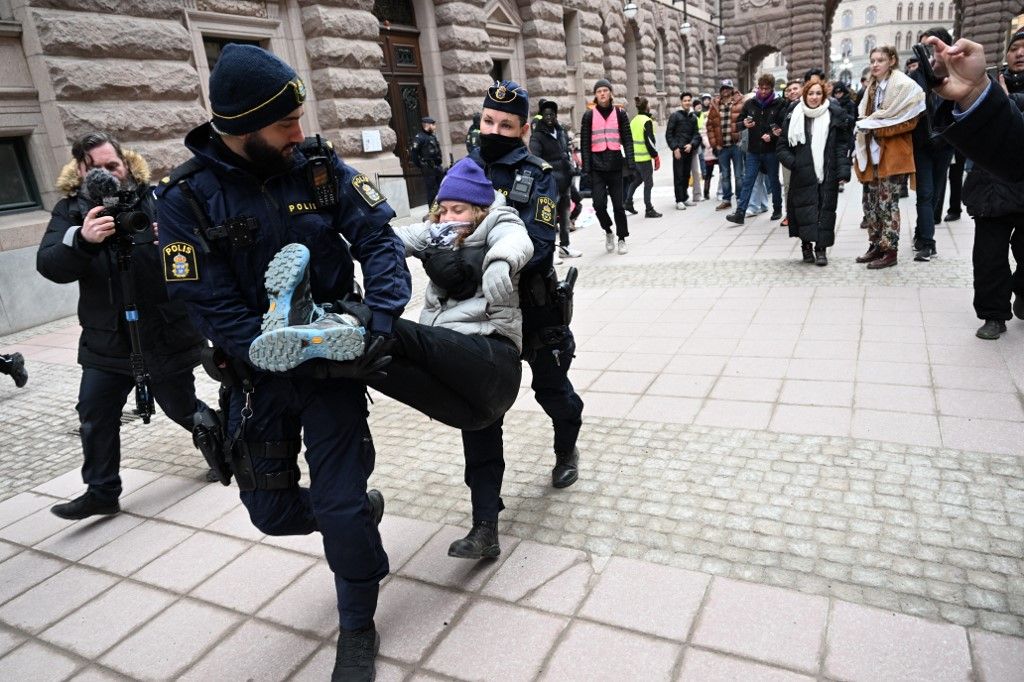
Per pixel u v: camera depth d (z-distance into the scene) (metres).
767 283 6.10
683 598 2.25
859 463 2.98
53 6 6.96
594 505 2.86
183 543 2.91
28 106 7.05
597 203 8.05
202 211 1.78
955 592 2.15
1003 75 4.51
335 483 1.93
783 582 2.27
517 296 2.33
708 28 34.09
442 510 2.96
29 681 2.19
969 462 2.89
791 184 6.38
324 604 2.43
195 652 2.25
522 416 3.87
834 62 73.44
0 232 6.87
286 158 1.80
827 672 1.90
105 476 3.07
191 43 8.27
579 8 18.44
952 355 4.02
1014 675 1.83
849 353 4.22
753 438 3.30
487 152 2.46
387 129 11.39
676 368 4.31
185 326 3.10
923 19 89.00
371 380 1.87
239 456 2.00
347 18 10.58
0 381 5.49
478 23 14.10
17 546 3.02
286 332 1.66
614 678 1.96
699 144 11.42
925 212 6.08
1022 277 4.31
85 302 2.96
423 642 2.18
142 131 7.63
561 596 2.32
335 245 1.94
